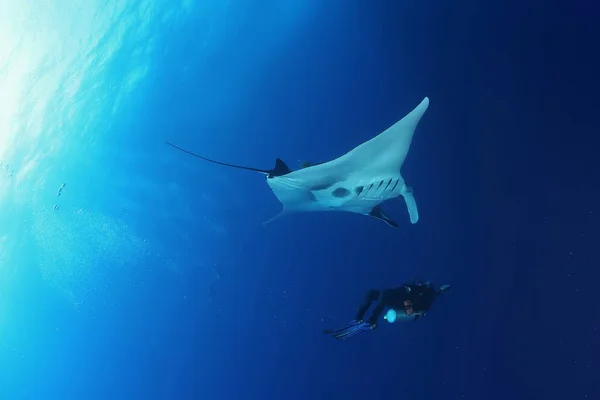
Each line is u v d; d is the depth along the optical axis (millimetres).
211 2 8469
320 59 8070
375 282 6500
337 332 3811
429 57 7223
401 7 7578
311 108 7836
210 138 8336
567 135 6027
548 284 5605
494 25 6902
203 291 7879
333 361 6562
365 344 6414
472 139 6531
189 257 8141
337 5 8133
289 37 8344
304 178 4055
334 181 4078
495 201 6148
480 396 5562
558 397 5223
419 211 6504
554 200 5871
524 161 6176
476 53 6914
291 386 6711
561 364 5301
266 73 8344
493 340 5703
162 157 8602
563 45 6379
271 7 8461
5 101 8211
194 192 8266
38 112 8531
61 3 8008
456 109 6762
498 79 6660
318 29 8211
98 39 8461
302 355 6793
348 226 6926
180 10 8484
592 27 6230
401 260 6430
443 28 7238
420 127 6844
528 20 6676
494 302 5824
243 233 7770
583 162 5852
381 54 7609
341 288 6738
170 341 7934
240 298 7484
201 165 8234
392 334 6297
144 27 8523
